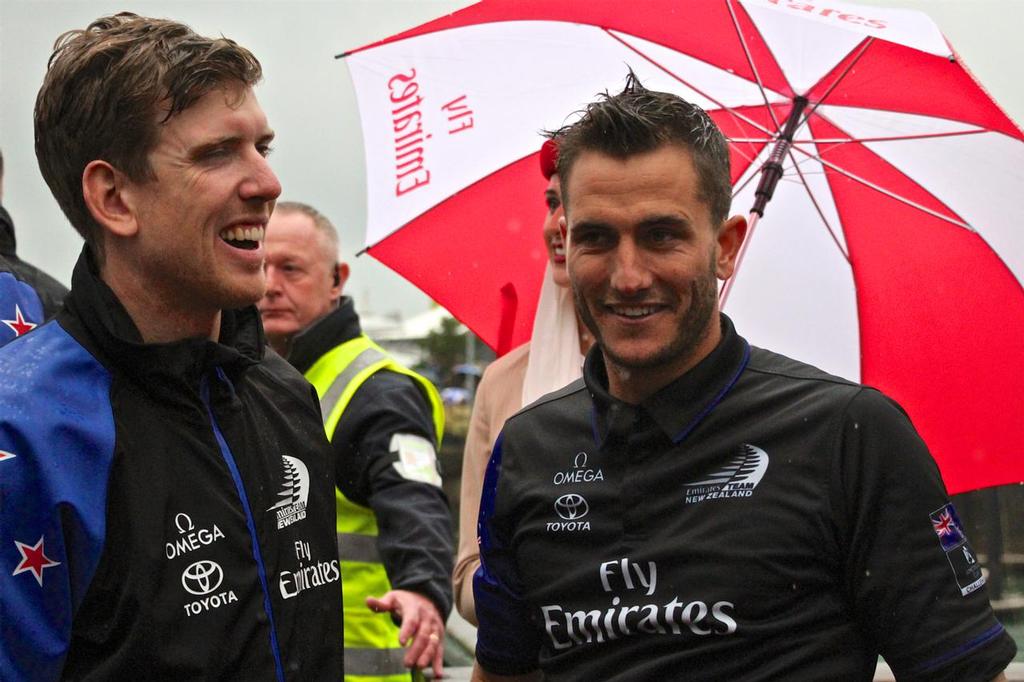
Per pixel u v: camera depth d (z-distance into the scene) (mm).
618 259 2045
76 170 2074
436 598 3266
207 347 2076
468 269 3258
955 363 2971
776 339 3068
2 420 1870
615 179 2035
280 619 2137
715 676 1955
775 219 3156
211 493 2047
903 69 2992
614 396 2150
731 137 3178
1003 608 3826
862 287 3074
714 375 2086
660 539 2039
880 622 1949
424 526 3359
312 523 2270
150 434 2008
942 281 3012
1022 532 4062
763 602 1953
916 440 1985
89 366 1995
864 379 3043
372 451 3523
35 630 1861
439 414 3840
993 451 2939
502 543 2283
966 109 2959
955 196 3014
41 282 3293
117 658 1905
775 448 2016
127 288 2084
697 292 2057
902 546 1928
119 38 2057
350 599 3584
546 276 2896
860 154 3107
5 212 3258
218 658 1992
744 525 1988
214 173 2047
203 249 2045
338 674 2279
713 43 3176
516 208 3260
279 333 3994
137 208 2049
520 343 3201
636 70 3236
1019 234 2947
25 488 1863
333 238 4117
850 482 1961
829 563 1966
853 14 2689
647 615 2004
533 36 3373
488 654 2361
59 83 2070
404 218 3309
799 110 3098
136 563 1930
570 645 2113
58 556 1879
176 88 2020
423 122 3402
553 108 3266
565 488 2154
